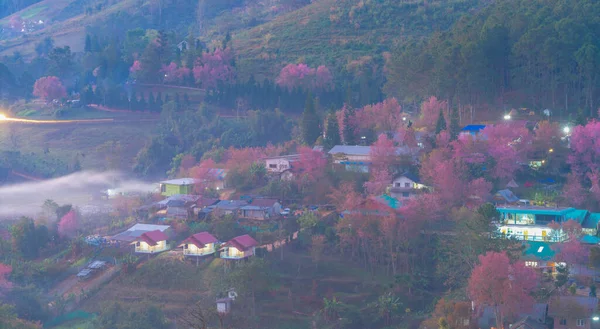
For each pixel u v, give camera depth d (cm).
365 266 14125
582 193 15888
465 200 15625
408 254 14075
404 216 14262
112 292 13912
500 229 13925
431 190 16112
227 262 13912
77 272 15038
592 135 16988
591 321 10925
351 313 12569
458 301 12144
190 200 17112
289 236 15025
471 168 16675
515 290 11269
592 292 12031
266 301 13088
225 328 11244
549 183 17000
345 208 15212
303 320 12562
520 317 11381
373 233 14150
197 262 14288
